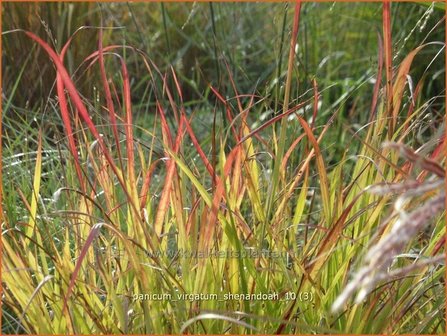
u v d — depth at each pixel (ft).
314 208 11.89
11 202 9.91
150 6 21.08
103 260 8.00
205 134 15.79
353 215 7.68
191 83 16.67
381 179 7.70
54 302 7.48
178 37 20.45
